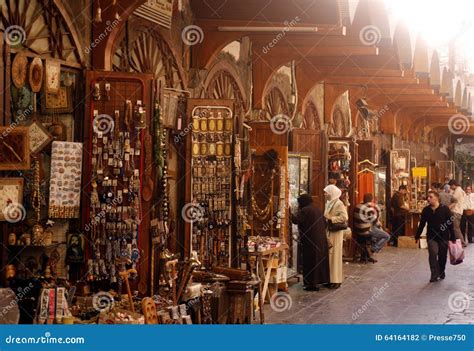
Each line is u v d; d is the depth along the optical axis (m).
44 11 7.64
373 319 9.78
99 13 7.98
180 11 10.59
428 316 10.06
